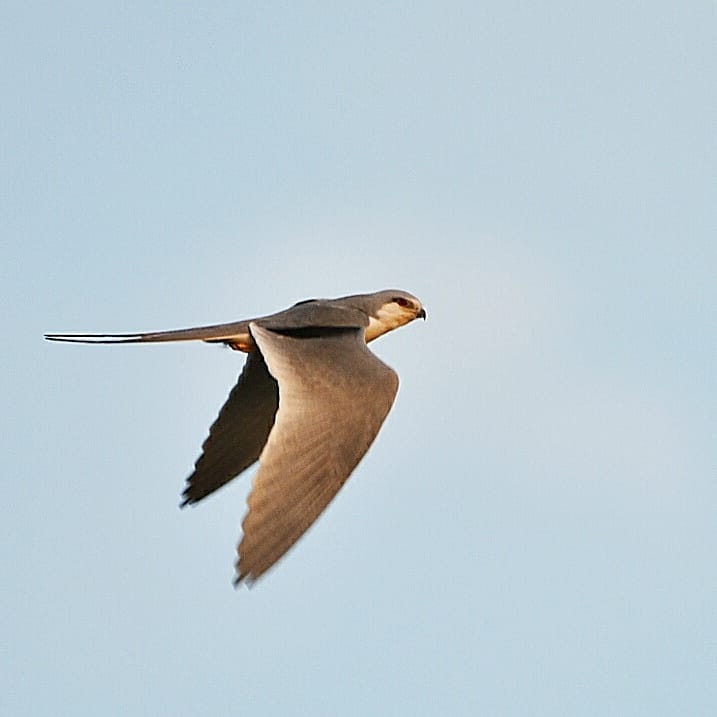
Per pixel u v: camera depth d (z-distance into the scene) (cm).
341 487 1388
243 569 1307
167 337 1577
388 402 1455
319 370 1476
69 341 1576
